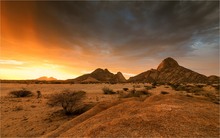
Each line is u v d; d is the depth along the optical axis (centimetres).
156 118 742
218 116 858
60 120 1444
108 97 3050
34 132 1136
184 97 1509
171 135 590
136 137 584
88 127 779
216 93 3847
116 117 860
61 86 6850
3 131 1161
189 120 729
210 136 597
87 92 4131
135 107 1030
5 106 2091
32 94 3422
